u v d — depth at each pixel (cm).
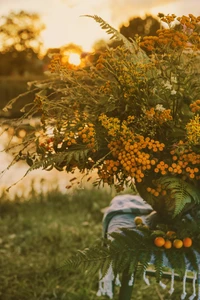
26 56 1391
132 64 148
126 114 153
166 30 144
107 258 148
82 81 163
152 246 151
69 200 410
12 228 354
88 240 329
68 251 316
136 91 149
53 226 355
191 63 148
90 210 394
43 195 419
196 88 148
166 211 160
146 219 173
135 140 143
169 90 146
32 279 280
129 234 153
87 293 259
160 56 154
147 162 138
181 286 264
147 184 152
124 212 184
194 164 143
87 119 150
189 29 146
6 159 555
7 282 275
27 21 1459
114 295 258
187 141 143
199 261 152
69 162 151
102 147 150
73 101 158
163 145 140
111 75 157
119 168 146
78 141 150
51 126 156
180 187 140
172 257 149
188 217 163
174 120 148
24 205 401
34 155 155
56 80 166
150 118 142
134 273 153
